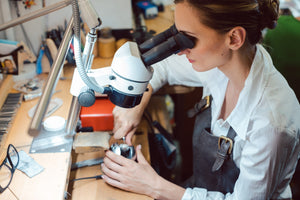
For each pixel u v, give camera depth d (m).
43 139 1.29
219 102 1.29
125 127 1.41
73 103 1.29
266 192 1.14
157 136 1.59
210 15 0.86
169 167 1.62
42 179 1.15
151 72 0.94
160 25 2.22
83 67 0.90
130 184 1.23
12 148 1.26
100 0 1.87
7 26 1.00
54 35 1.72
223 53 0.96
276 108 1.05
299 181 1.80
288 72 2.13
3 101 1.46
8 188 1.12
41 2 1.74
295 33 2.02
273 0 0.96
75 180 1.29
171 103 2.44
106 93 0.98
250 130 1.11
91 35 0.98
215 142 1.29
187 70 1.51
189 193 1.24
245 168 1.13
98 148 1.31
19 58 1.60
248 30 0.94
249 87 1.08
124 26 1.96
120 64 0.92
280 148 1.05
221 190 1.37
